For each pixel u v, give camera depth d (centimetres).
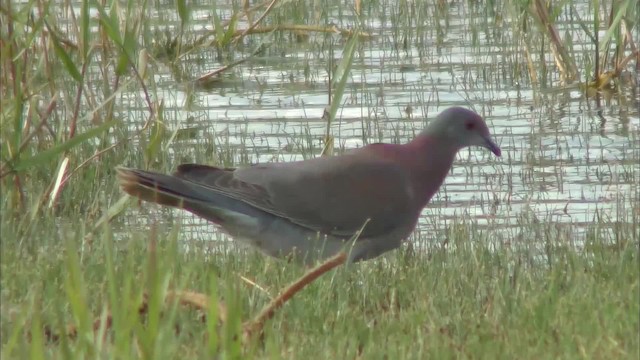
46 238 1111
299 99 1778
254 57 2003
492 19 2161
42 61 1295
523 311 898
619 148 1528
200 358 749
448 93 1786
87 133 1148
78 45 1422
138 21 1365
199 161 1463
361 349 852
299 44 2100
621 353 794
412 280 1016
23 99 1187
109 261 729
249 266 1070
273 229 1077
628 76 1827
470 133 1145
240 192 1062
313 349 823
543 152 1516
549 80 1855
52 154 1148
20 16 1170
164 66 1900
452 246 1141
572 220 1272
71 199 1304
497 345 818
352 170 1095
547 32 1825
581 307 889
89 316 765
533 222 1233
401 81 1858
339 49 2050
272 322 866
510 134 1600
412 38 2078
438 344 816
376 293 995
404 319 896
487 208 1330
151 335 714
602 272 1034
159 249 1027
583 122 1639
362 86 1800
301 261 1090
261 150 1530
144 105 1678
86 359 748
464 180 1439
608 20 1962
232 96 1798
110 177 1385
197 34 2073
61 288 923
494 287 990
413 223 1130
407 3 2242
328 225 1083
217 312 746
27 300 856
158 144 1333
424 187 1131
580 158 1494
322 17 2191
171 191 1044
